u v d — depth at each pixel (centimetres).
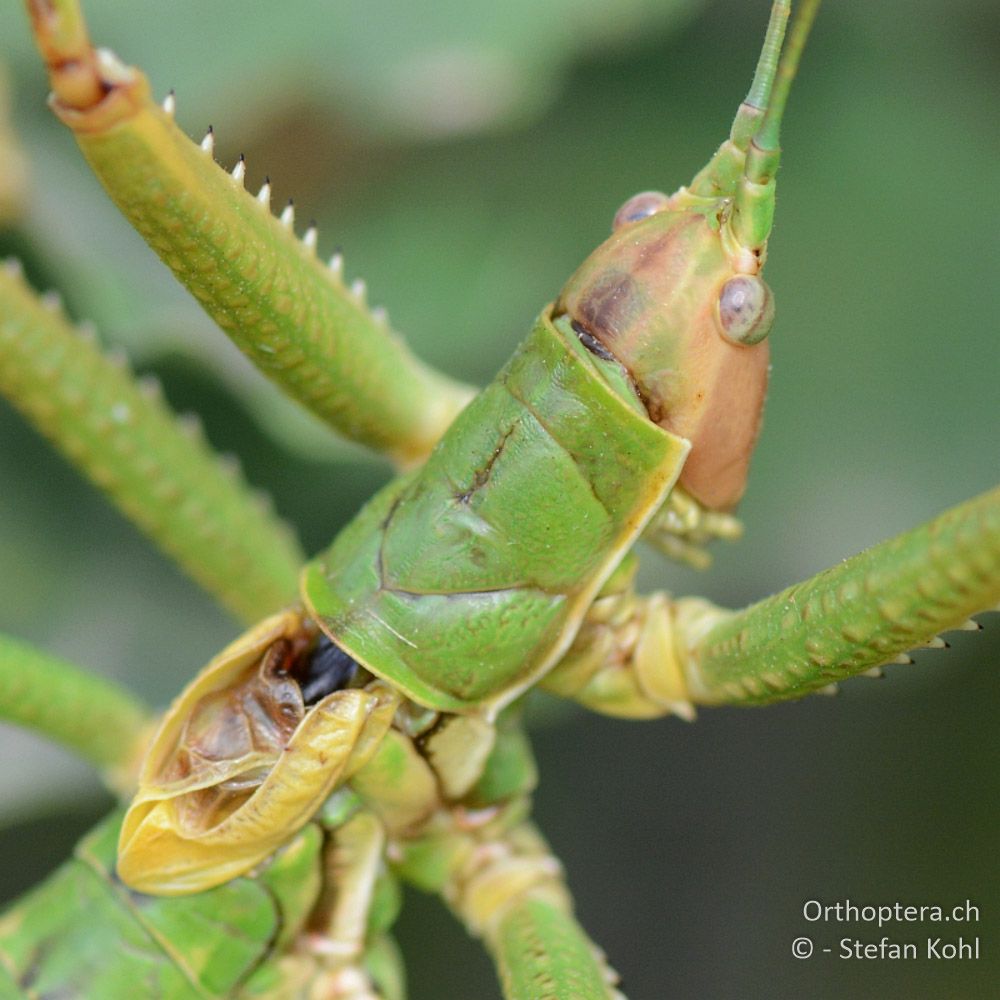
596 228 22
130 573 21
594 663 18
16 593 21
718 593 21
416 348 22
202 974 19
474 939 23
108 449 19
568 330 18
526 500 18
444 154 22
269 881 18
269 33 21
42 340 19
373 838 19
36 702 19
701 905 22
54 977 19
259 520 20
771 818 22
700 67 23
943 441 21
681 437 18
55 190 21
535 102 21
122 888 19
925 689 22
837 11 22
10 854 22
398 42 21
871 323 22
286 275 18
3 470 22
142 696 21
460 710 18
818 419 21
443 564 18
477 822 19
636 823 22
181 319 21
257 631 18
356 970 19
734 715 22
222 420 21
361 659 18
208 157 17
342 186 22
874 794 22
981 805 22
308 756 18
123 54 22
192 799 18
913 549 17
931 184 22
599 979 18
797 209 22
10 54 22
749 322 18
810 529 21
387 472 22
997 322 22
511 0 21
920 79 22
